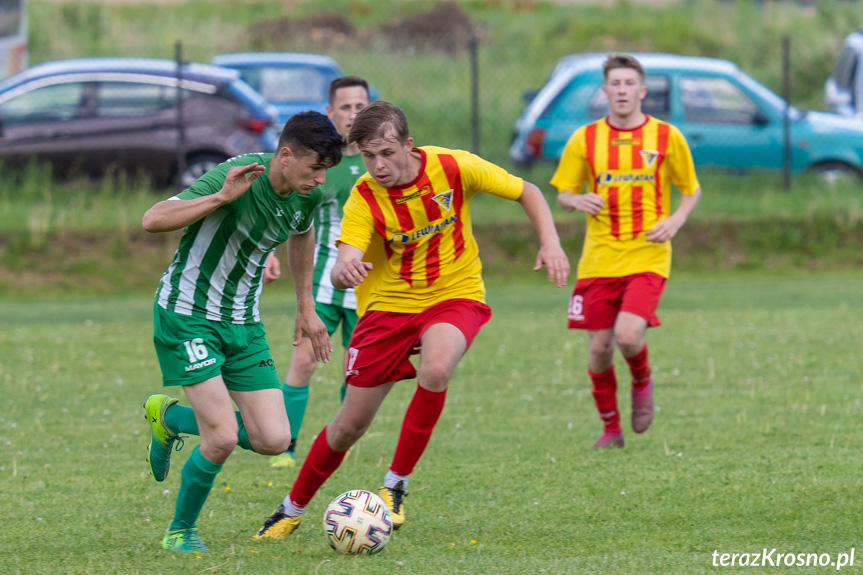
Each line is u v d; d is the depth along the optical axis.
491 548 15.48
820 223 55.97
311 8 109.44
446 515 17.39
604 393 22.30
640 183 22.73
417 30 97.50
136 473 20.55
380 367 16.50
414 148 16.38
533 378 30.42
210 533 16.62
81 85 55.44
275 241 15.55
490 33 100.88
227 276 15.45
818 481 18.84
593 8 112.50
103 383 29.44
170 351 15.36
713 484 18.88
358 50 91.31
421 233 16.34
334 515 15.28
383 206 16.20
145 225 14.44
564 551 15.26
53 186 55.03
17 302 46.75
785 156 58.41
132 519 17.38
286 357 33.34
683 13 105.56
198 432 15.92
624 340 21.62
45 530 16.67
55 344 35.28
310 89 65.06
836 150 59.31
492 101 80.00
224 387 15.43
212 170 15.16
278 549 15.62
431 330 16.34
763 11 103.38
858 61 67.19
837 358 32.03
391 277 16.66
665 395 27.45
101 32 93.00
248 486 19.58
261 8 109.38
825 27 86.75
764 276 53.03
